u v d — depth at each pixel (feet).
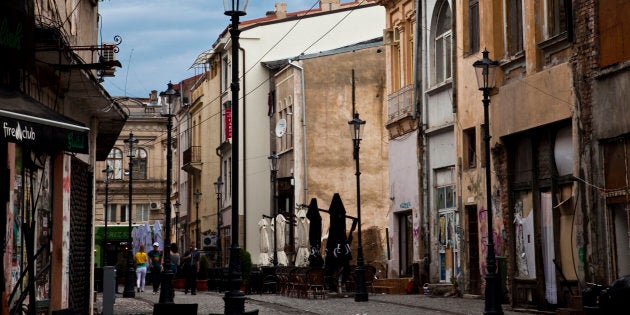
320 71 175.63
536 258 83.61
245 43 200.23
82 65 56.44
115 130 90.53
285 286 122.72
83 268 80.02
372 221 171.73
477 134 100.68
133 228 237.86
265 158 198.80
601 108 73.82
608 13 73.00
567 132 79.71
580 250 76.54
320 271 109.40
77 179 74.79
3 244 43.73
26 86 53.11
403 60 129.18
